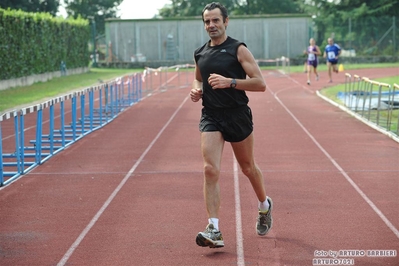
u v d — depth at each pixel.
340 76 36.75
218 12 6.32
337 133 15.09
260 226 6.93
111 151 12.97
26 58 31.58
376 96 20.83
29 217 7.89
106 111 18.25
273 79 36.00
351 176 10.20
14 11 29.88
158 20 51.28
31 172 10.84
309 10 57.88
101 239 6.92
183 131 15.92
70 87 29.78
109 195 9.05
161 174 10.53
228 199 8.70
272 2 72.00
